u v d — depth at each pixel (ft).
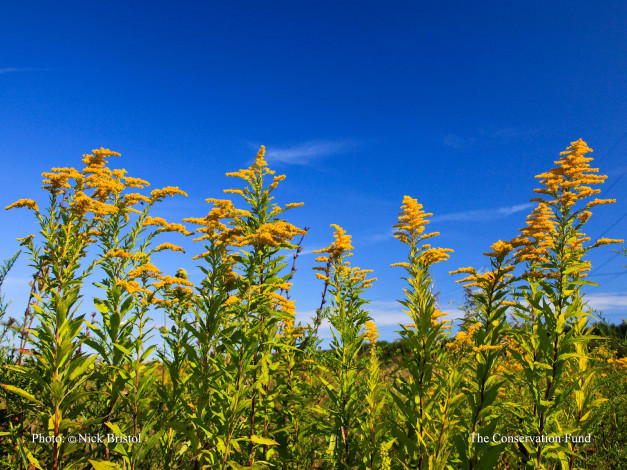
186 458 17.12
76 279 16.37
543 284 14.08
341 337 17.97
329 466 18.33
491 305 15.57
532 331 15.69
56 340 13.26
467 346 18.37
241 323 16.51
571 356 12.93
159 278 17.62
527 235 15.78
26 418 16.81
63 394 12.87
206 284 16.88
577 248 15.61
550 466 14.70
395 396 14.16
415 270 16.14
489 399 13.53
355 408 16.52
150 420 15.26
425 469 12.83
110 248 18.60
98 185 19.17
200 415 14.55
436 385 15.25
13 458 14.99
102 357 16.38
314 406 17.33
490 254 15.65
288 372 19.17
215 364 14.65
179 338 17.80
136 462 13.58
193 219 17.57
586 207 14.44
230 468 13.88
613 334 19.98
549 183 14.90
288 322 20.66
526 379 14.32
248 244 16.19
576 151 15.31
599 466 15.69
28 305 18.42
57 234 17.43
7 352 17.74
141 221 18.95
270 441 13.97
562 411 14.82
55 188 18.21
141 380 14.97
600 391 18.45
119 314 16.52
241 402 13.85
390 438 14.75
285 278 16.53
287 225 16.98
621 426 18.75
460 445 13.15
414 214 17.51
